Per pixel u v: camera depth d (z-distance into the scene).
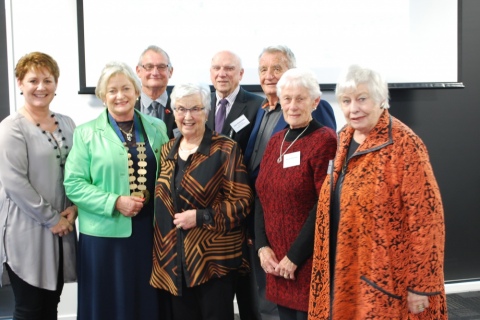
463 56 3.91
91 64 3.42
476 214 4.00
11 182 2.31
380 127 1.79
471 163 3.97
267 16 3.62
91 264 2.33
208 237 2.27
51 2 3.39
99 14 3.41
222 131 2.92
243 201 2.30
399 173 1.71
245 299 2.82
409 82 3.76
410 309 1.69
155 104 3.09
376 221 1.73
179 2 3.52
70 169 2.35
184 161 2.32
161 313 2.44
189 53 3.56
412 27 3.73
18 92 3.44
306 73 2.12
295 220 2.07
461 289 3.97
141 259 2.35
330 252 1.89
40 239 2.40
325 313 1.87
